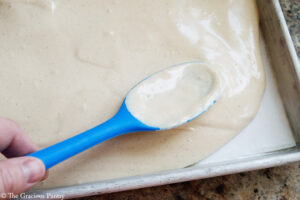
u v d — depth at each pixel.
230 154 0.39
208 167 0.35
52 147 0.34
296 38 0.43
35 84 0.39
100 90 0.39
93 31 0.40
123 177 0.37
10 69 0.39
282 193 0.40
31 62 0.40
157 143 0.38
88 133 0.35
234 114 0.39
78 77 0.39
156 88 0.38
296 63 0.38
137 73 0.40
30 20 0.40
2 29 0.40
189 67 0.38
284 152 0.39
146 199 0.40
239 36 0.41
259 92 0.40
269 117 0.40
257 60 0.40
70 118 0.38
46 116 0.38
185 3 0.41
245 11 0.41
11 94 0.39
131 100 0.37
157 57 0.40
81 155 0.38
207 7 0.41
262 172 0.41
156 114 0.37
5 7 0.40
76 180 0.38
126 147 0.38
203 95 0.37
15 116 0.38
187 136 0.39
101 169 0.38
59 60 0.40
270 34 0.40
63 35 0.40
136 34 0.40
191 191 0.40
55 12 0.40
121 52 0.40
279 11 0.39
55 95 0.39
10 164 0.31
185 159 0.38
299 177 0.40
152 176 0.35
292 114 0.39
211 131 0.39
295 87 0.38
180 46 0.40
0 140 0.35
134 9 0.41
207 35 0.41
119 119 0.36
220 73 0.39
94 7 0.41
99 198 0.40
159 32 0.40
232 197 0.40
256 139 0.40
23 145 0.36
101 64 0.40
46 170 0.35
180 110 0.37
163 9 0.41
